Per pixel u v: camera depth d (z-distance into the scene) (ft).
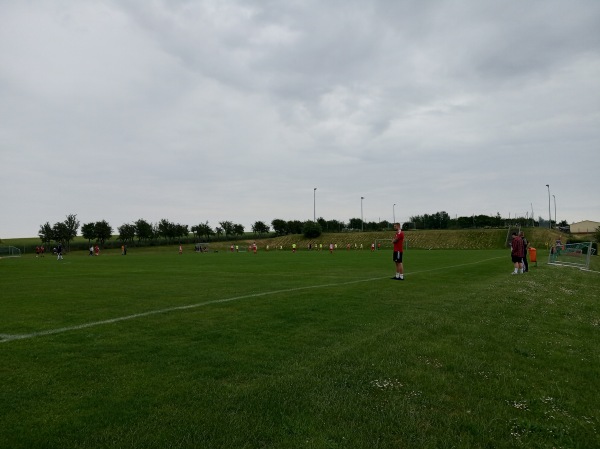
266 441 11.94
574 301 39.50
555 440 12.82
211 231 415.03
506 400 15.53
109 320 28.12
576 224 445.78
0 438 11.73
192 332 24.68
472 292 42.65
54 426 12.46
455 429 13.10
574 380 18.02
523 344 23.16
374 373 17.47
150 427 12.46
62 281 59.31
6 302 37.01
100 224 349.82
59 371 17.38
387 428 12.87
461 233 334.65
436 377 17.28
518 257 66.69
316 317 29.27
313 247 347.56
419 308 32.94
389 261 113.80
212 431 12.31
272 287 47.57
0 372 17.22
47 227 314.96
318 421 13.15
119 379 16.49
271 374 17.33
